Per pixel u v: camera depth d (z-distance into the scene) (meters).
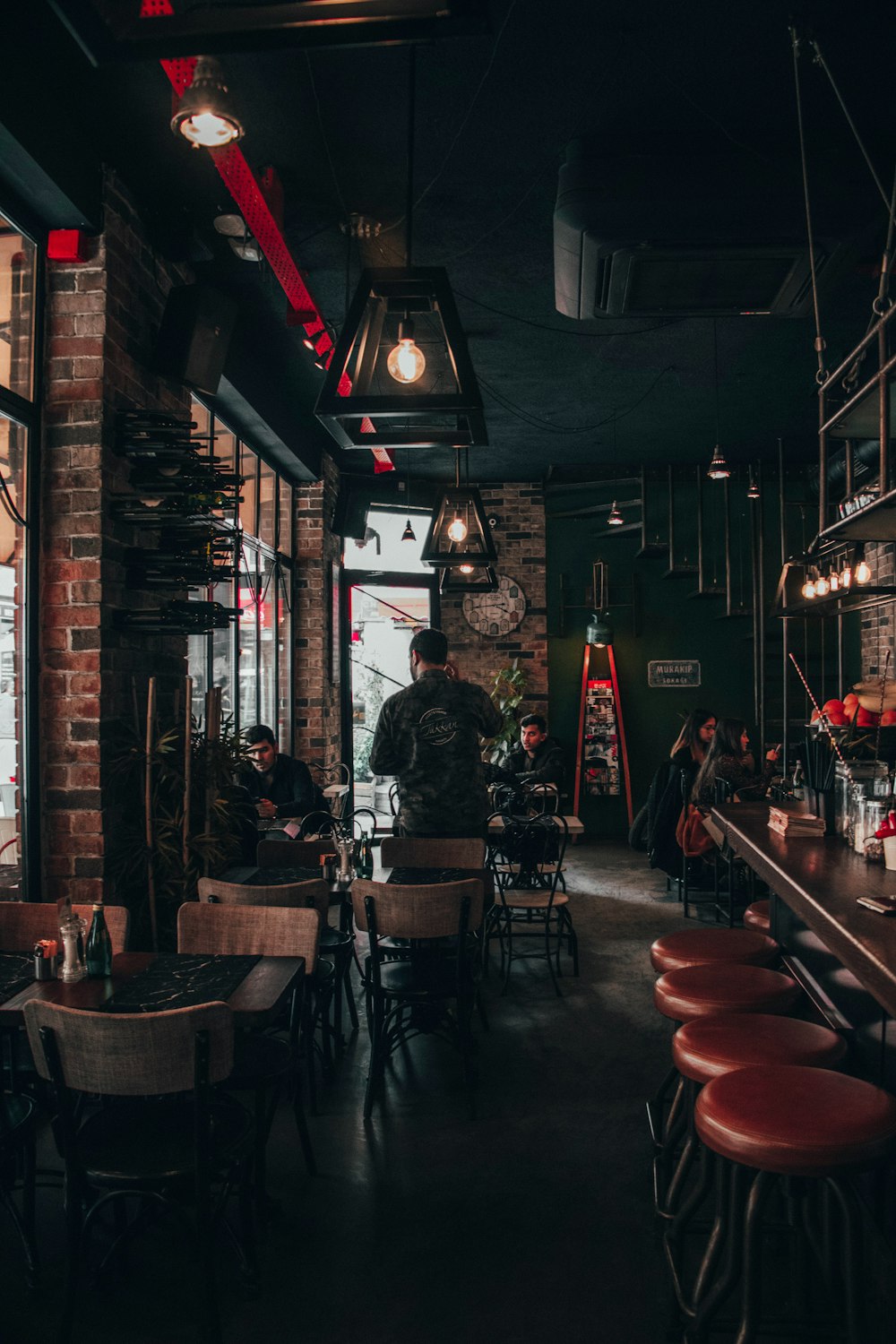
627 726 9.48
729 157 3.42
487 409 7.18
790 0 2.90
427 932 3.33
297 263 4.68
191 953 2.95
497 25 2.97
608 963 5.18
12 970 2.65
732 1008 2.32
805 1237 2.26
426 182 3.93
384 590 9.69
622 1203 2.72
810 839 2.94
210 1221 2.12
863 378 5.43
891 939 1.70
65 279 3.62
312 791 5.62
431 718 4.30
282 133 3.56
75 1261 2.10
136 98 3.29
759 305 3.92
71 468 3.59
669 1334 2.12
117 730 3.71
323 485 7.80
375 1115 3.33
